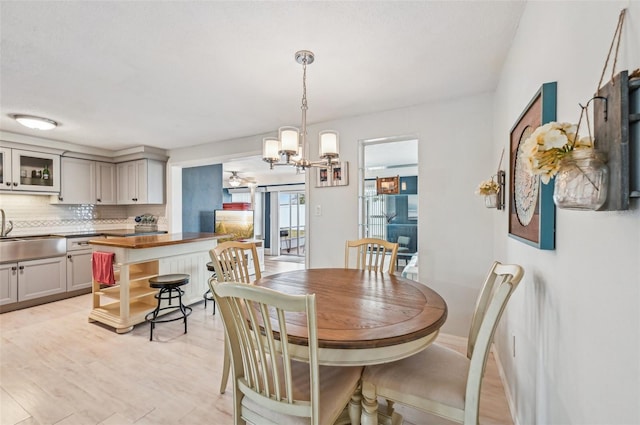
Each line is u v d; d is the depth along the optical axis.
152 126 3.52
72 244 4.10
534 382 1.33
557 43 1.10
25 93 2.52
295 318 1.30
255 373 1.15
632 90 0.61
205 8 1.48
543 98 1.13
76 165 4.43
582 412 0.87
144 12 1.51
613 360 0.71
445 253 2.75
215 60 2.01
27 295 3.63
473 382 1.15
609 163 0.66
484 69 2.16
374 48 1.88
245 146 4.05
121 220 5.35
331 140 1.80
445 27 1.67
